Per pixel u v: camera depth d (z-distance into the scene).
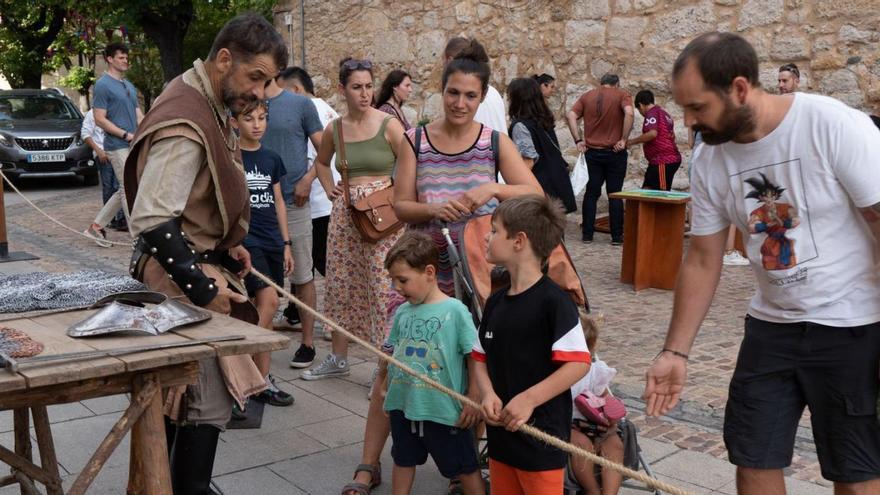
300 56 14.79
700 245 2.85
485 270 3.51
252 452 4.21
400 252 3.37
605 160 9.94
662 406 2.88
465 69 3.68
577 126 10.16
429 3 12.62
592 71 11.04
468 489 3.37
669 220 7.68
